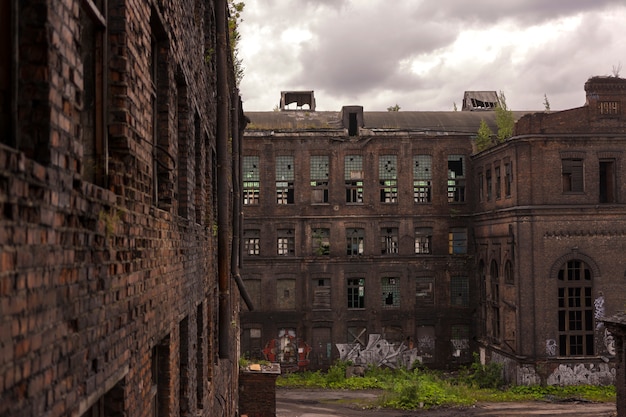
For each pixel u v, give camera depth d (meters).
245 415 22.36
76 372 3.04
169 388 6.09
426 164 40.81
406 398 31.25
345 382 37.50
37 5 2.74
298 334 39.97
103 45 4.00
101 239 3.50
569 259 33.16
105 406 4.06
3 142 2.63
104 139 3.98
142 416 4.66
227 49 15.91
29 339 2.46
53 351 2.72
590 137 33.28
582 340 33.41
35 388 2.52
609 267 33.31
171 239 6.20
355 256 40.16
